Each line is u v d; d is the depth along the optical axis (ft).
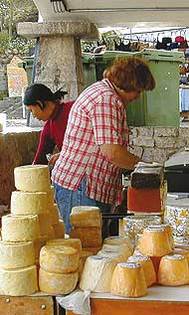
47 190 6.07
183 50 23.17
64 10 14.39
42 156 11.19
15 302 5.49
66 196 8.86
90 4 14.24
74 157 8.71
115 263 5.49
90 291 5.41
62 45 15.39
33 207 5.88
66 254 5.45
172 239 6.04
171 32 26.91
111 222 7.15
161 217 7.02
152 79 8.61
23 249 5.50
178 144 15.38
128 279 5.28
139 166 7.59
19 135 14.88
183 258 5.66
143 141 15.62
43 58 15.47
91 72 17.40
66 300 5.34
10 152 14.46
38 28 15.02
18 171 6.01
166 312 5.21
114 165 8.71
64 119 10.86
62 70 15.40
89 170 8.71
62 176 8.80
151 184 7.11
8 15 28.73
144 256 5.68
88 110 8.39
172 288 5.52
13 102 21.62
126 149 8.73
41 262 5.53
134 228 6.59
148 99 17.15
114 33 24.89
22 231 5.63
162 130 15.43
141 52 16.97
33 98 10.77
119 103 8.32
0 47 24.91
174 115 18.12
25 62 17.78
